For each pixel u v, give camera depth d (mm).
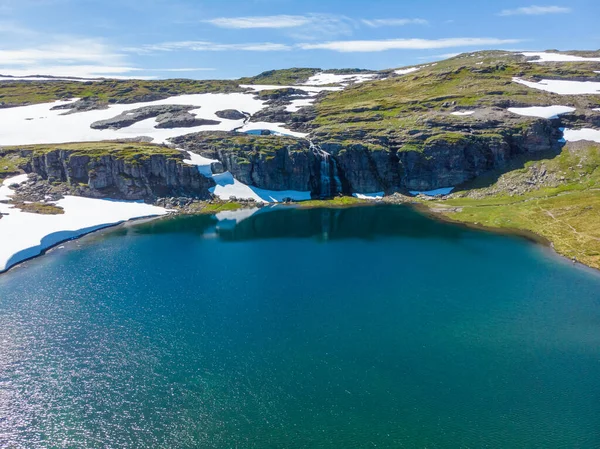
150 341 69812
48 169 171625
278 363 64188
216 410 54844
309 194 180750
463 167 174375
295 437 50594
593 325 74688
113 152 171375
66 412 54281
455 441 49875
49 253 113625
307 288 90688
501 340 70250
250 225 142375
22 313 79062
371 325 75062
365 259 108625
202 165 176750
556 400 56281
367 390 58406
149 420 53156
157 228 138875
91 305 82375
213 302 83875
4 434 50875
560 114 183250
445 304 83062
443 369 62781
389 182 180500
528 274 97312
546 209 137625
